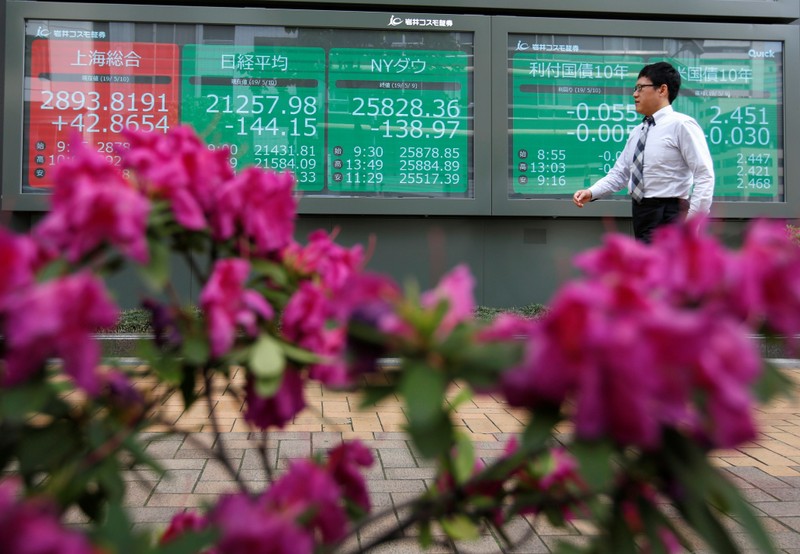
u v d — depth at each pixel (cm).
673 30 757
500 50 745
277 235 115
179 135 119
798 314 81
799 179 769
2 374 94
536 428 80
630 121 761
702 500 88
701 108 770
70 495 102
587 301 72
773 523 285
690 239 84
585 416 73
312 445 383
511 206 743
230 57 729
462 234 756
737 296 82
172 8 716
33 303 85
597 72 759
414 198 737
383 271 748
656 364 72
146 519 274
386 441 395
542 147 756
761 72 772
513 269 759
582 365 74
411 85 745
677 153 489
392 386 84
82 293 86
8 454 109
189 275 649
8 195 699
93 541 87
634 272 87
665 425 83
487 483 120
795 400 84
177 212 105
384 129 745
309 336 108
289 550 88
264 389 99
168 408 442
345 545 244
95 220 94
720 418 75
